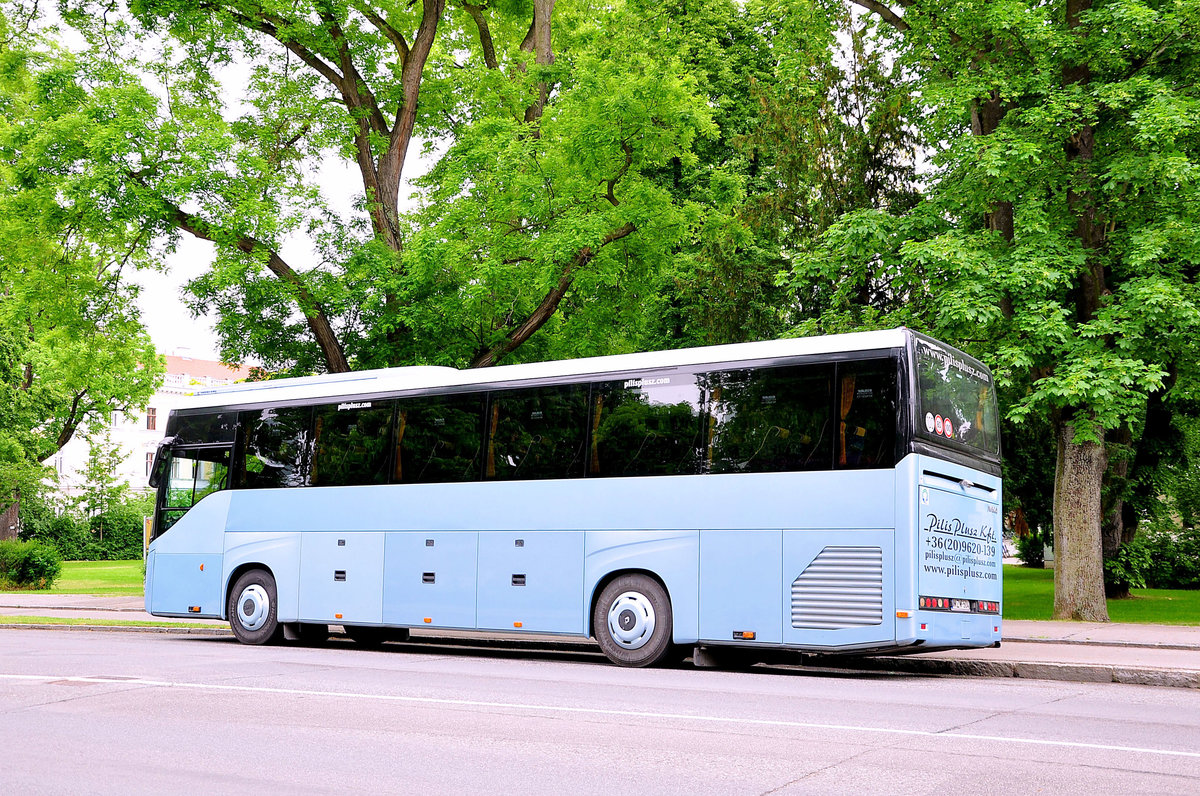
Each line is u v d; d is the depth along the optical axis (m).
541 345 24.31
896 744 7.48
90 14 23.00
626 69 21.88
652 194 21.72
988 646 13.01
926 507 11.93
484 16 27.41
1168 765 6.82
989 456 13.50
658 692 10.34
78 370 28.06
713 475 13.02
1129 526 31.61
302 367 23.17
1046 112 17.97
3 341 42.03
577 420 14.15
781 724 8.30
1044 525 32.22
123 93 20.30
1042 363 18.75
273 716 8.53
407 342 22.41
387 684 10.74
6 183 22.42
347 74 23.83
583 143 21.58
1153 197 18.72
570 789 6.04
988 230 19.48
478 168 21.47
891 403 12.05
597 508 13.76
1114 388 17.05
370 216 23.91
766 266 28.41
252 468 17.02
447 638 17.69
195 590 17.25
